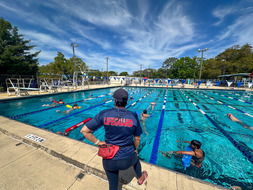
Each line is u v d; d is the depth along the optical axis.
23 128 3.27
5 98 8.38
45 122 5.19
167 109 7.68
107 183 1.66
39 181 1.66
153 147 3.41
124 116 1.08
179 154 2.95
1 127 3.32
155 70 65.44
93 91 16.28
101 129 4.55
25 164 1.99
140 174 1.32
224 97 12.26
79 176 1.76
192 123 5.30
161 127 4.84
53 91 13.27
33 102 8.73
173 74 45.84
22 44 14.85
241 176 2.38
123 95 1.13
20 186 1.58
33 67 15.80
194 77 38.09
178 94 14.29
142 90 18.50
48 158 2.15
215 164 2.72
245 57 27.39
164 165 2.65
